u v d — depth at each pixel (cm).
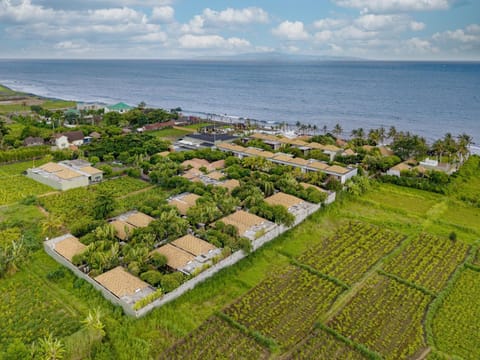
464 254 6253
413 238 6775
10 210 7462
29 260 5722
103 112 18400
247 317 4697
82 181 8975
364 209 8094
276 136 13488
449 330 4544
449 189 9119
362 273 5691
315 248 6384
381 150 12131
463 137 11538
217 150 11562
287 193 8212
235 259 5794
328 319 4700
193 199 7750
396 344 4316
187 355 4066
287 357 4097
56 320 4503
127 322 4397
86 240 5900
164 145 12100
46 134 13225
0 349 3994
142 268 5328
